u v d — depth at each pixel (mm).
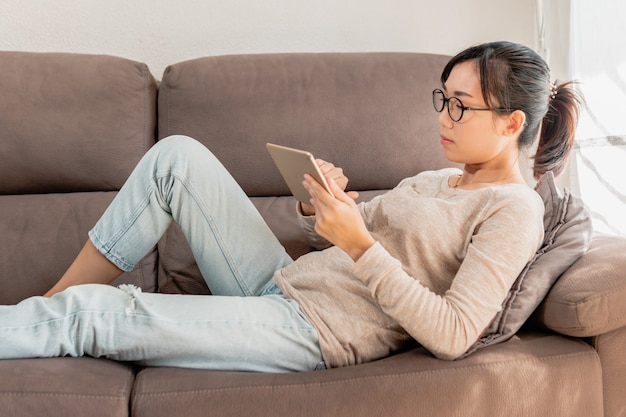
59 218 1732
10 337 1133
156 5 2160
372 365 1154
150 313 1181
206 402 1073
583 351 1185
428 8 2260
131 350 1182
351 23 2244
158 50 2178
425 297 1141
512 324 1216
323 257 1340
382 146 1831
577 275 1232
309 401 1084
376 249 1168
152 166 1375
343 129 1823
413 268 1279
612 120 1866
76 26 2135
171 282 1704
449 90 1332
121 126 1814
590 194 1970
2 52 1854
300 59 1910
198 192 1380
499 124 1311
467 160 1354
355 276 1272
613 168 1870
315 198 1192
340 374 1127
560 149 1471
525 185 1314
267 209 1777
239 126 1815
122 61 1880
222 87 1839
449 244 1271
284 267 1397
